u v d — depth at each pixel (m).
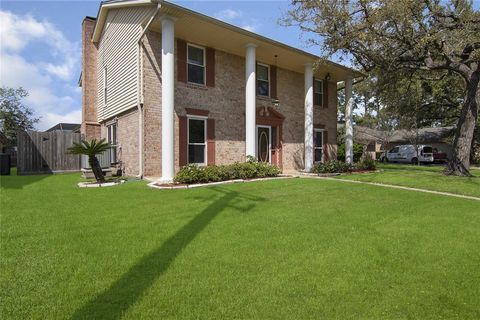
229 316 2.67
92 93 18.39
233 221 5.62
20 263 3.72
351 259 3.92
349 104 17.72
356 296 3.03
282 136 16.28
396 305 2.88
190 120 12.80
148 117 11.80
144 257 3.91
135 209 6.55
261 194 8.44
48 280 3.28
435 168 20.09
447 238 4.81
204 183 10.14
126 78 13.02
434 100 27.66
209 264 3.71
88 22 18.36
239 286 3.18
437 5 11.55
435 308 2.85
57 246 4.31
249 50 12.95
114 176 12.78
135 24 12.20
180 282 3.25
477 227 5.45
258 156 15.21
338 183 10.85
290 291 3.10
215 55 13.63
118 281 3.26
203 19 10.91
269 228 5.22
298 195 8.41
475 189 9.97
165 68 10.36
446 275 3.51
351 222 5.69
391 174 13.97
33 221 5.59
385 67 13.82
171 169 10.38
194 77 13.05
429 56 13.15
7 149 30.89
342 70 17.02
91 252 4.09
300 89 17.39
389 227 5.40
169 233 4.90
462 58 13.17
